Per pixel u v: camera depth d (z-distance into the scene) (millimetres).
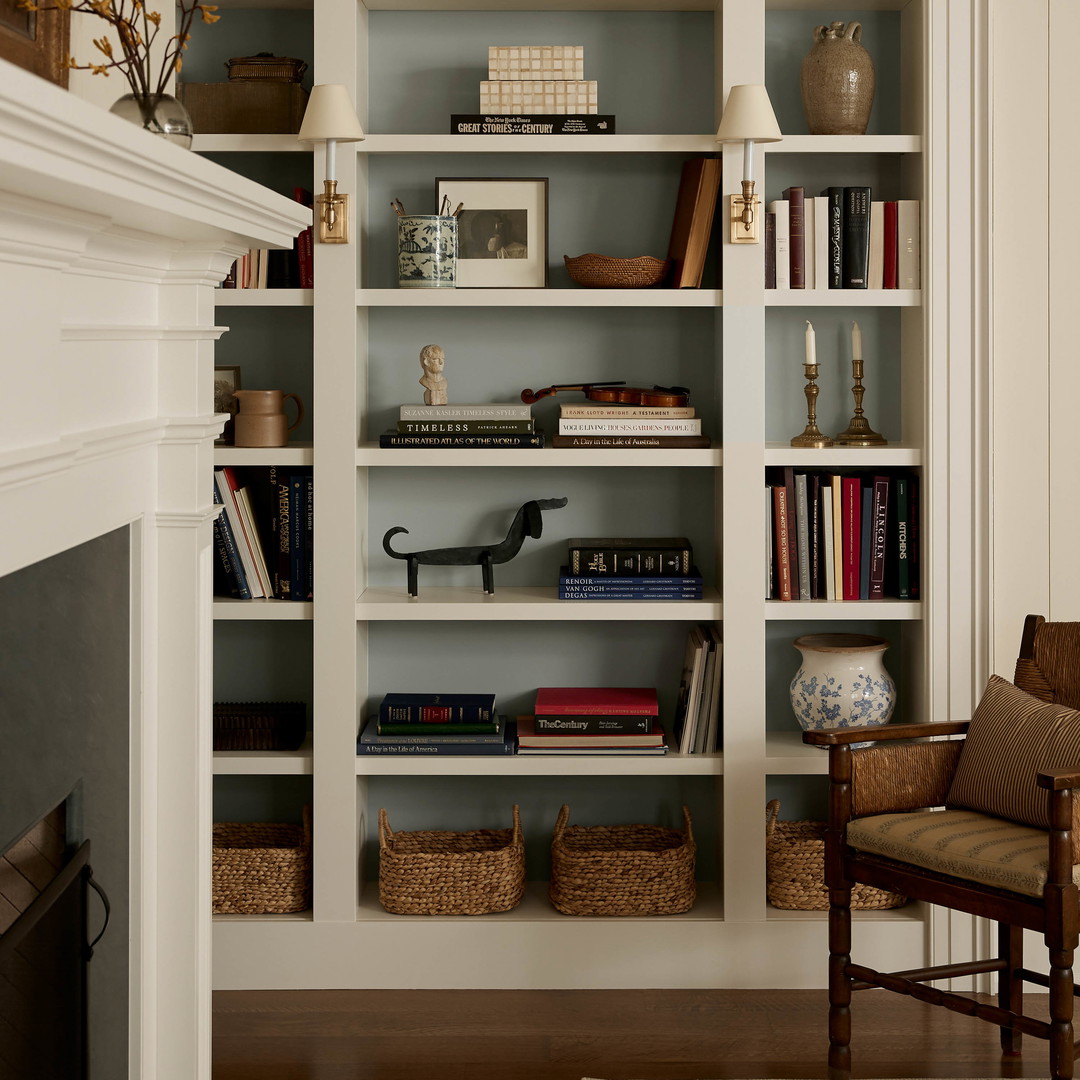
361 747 2922
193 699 1955
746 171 2764
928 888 2301
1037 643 2631
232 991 2910
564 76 2865
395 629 3195
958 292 2844
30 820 1551
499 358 3145
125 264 1709
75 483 1586
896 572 2990
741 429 2859
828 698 2908
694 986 2918
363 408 3047
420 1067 2525
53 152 1067
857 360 2971
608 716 2951
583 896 2934
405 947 2906
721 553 2951
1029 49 2840
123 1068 1915
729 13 2814
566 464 2879
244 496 2922
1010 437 2893
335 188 2785
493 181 2992
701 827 3209
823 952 2912
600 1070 2512
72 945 1708
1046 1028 2125
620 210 3109
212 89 2881
